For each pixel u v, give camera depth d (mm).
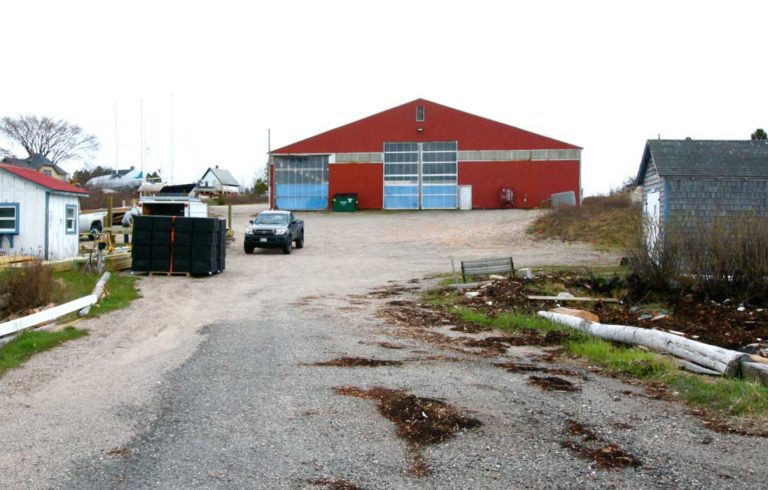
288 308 13906
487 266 16984
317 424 5902
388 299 15281
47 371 8234
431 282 18375
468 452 5168
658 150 22172
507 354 9195
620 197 38156
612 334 9797
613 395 6844
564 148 48500
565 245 29391
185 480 4672
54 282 15203
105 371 8234
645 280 14070
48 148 80312
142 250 20344
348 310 13594
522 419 5984
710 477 4637
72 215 23703
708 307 12445
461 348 9633
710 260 13320
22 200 21766
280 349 9438
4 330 10070
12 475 4801
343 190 50812
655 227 14336
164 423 5996
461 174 49625
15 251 21719
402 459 5047
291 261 25391
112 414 6309
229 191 87250
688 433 5570
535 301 13906
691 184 21125
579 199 48344
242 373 7934
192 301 15078
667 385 7199
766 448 5184
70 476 4766
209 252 20188
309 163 51281
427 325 11758
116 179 91000
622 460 4969
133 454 5207
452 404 6453
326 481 4641
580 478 4645
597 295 14969
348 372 7922
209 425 5918
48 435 5703
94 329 11383
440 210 49000
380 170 50469
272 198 51562
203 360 8727
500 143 49188
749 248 12961
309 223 42375
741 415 6023
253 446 5363
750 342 9914
